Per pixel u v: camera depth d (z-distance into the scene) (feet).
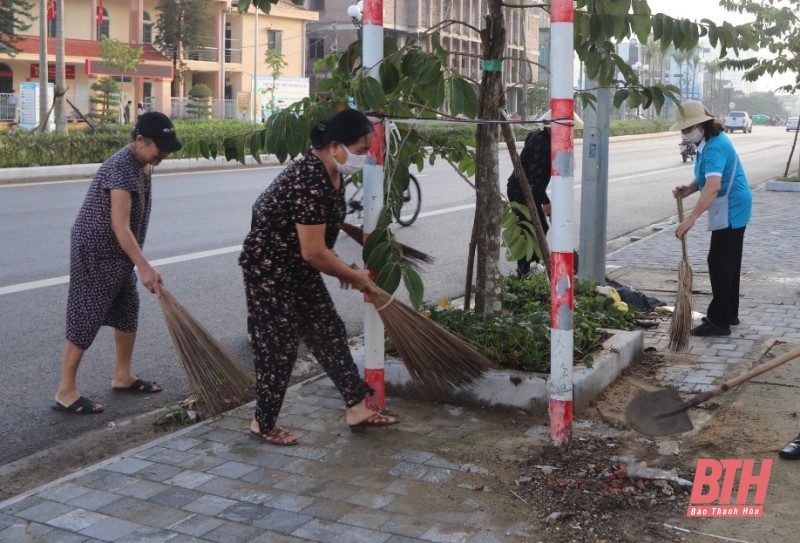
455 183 65.26
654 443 14.98
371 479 13.65
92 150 70.85
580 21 17.28
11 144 65.05
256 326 14.83
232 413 16.69
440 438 15.37
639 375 18.84
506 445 15.01
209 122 112.37
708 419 16.11
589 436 15.39
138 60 129.29
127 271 17.52
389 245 15.65
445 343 15.43
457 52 17.56
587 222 25.79
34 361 20.94
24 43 124.98
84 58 131.23
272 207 14.24
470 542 11.60
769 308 24.94
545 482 13.43
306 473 13.93
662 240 39.60
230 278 30.22
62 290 27.71
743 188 21.33
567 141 13.79
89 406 17.81
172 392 19.17
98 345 22.44
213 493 13.21
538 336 17.66
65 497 13.11
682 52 18.48
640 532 11.86
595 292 23.94
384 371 16.90
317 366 20.95
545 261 19.38
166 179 64.59
